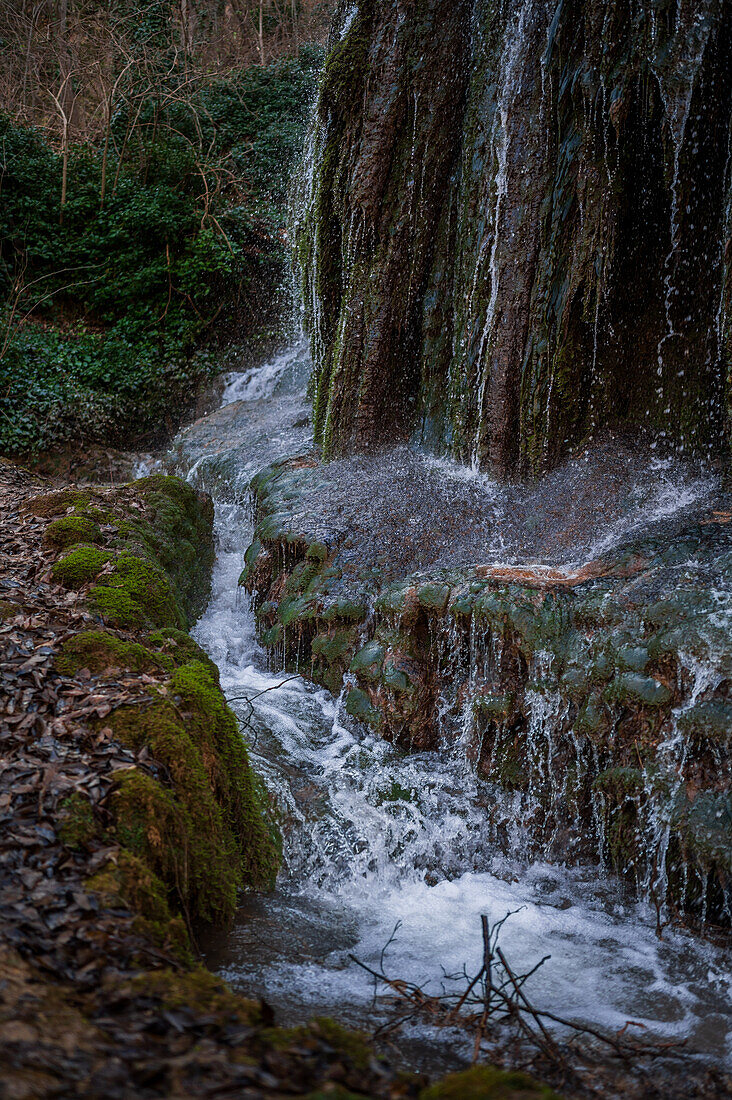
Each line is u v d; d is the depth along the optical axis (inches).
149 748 151.3
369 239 305.9
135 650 183.8
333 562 259.0
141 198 623.2
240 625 293.9
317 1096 74.9
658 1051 130.3
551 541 245.1
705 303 245.1
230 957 146.9
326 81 309.4
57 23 751.7
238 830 169.9
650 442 261.4
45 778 135.3
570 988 150.7
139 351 588.4
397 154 297.4
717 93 224.4
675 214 237.6
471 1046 124.5
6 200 626.5
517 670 209.0
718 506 230.7
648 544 215.9
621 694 180.7
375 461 306.2
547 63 256.4
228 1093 75.7
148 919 118.2
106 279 621.0
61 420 523.2
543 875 189.5
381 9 295.4
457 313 291.1
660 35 224.5
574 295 253.3
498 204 270.8
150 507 303.4
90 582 224.5
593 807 190.7
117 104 688.4
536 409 266.8
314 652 249.6
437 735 223.9
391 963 154.8
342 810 195.2
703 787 168.2
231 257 591.5
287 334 579.5
